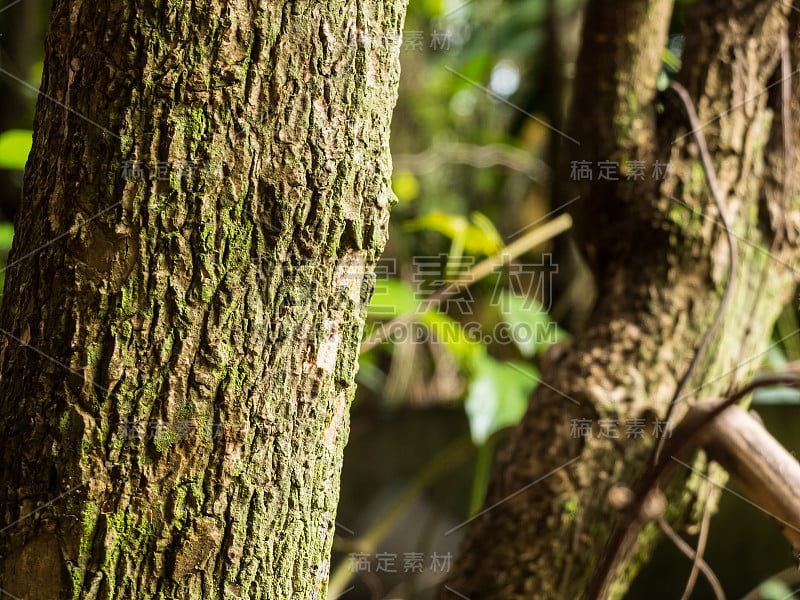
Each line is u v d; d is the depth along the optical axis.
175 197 1.35
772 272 1.77
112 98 1.35
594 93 1.75
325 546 1.43
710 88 1.75
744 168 1.74
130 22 1.35
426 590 2.73
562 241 3.06
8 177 3.20
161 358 1.36
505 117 4.32
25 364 1.37
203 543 1.37
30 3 3.14
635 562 1.78
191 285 1.36
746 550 3.76
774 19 1.75
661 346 1.74
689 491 1.75
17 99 3.17
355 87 1.38
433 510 3.98
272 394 1.38
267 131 1.36
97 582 1.36
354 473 4.22
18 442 1.37
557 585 1.73
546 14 3.23
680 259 1.74
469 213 4.21
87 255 1.36
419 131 4.21
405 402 4.14
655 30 1.74
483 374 1.99
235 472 1.37
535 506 1.74
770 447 1.56
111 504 1.36
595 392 1.73
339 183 1.38
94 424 1.36
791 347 2.45
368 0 1.38
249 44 1.35
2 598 1.37
